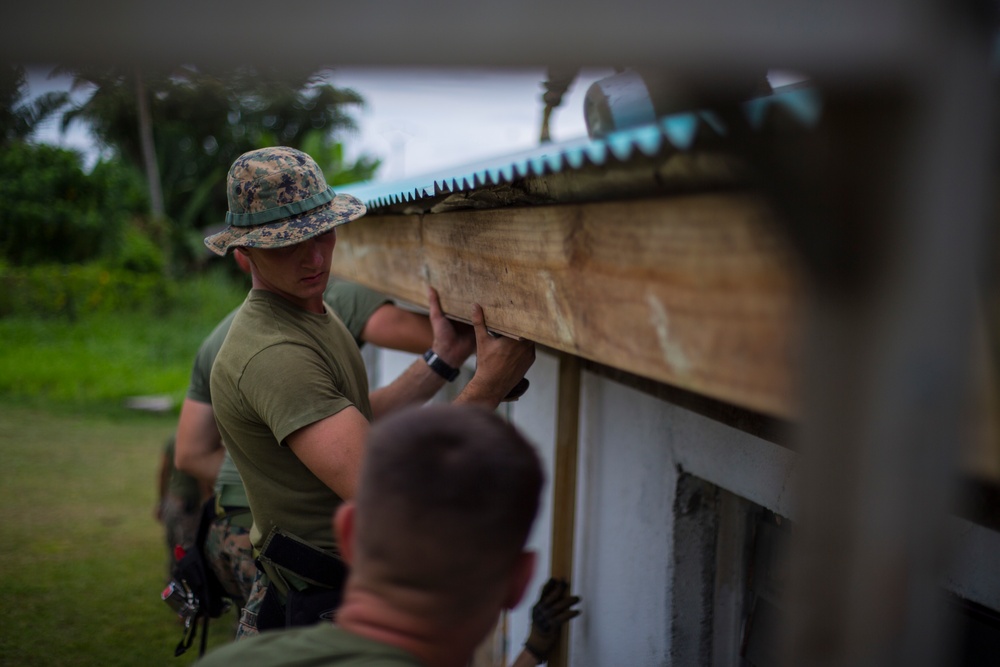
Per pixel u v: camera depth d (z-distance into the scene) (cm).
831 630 59
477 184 119
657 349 82
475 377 166
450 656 95
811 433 58
